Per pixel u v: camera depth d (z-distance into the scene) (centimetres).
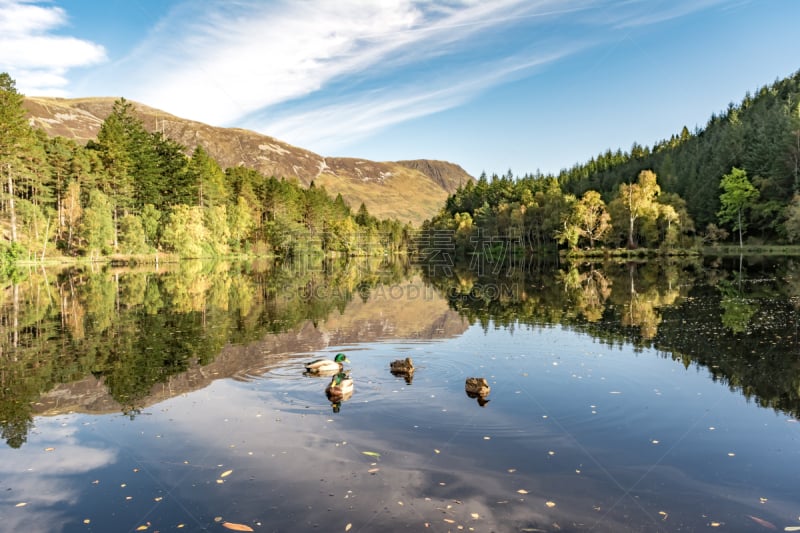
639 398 1170
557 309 2773
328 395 1202
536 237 11706
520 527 644
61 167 7900
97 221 7300
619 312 2586
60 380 1367
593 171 16350
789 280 3988
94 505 718
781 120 8506
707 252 8062
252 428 994
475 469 808
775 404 1122
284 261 10350
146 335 2016
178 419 1052
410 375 1388
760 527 645
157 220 8844
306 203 15162
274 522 661
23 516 692
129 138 9644
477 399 1170
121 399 1198
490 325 2250
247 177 13550
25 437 973
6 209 6875
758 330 1988
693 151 12238
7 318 2473
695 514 677
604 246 9819
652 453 868
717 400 1154
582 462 833
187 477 793
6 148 6512
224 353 1678
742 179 8231
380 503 705
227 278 5219
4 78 6694
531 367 1475
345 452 877
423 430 976
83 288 3978
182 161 10438
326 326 2234
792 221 6900
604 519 662
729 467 816
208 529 649
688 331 1998
